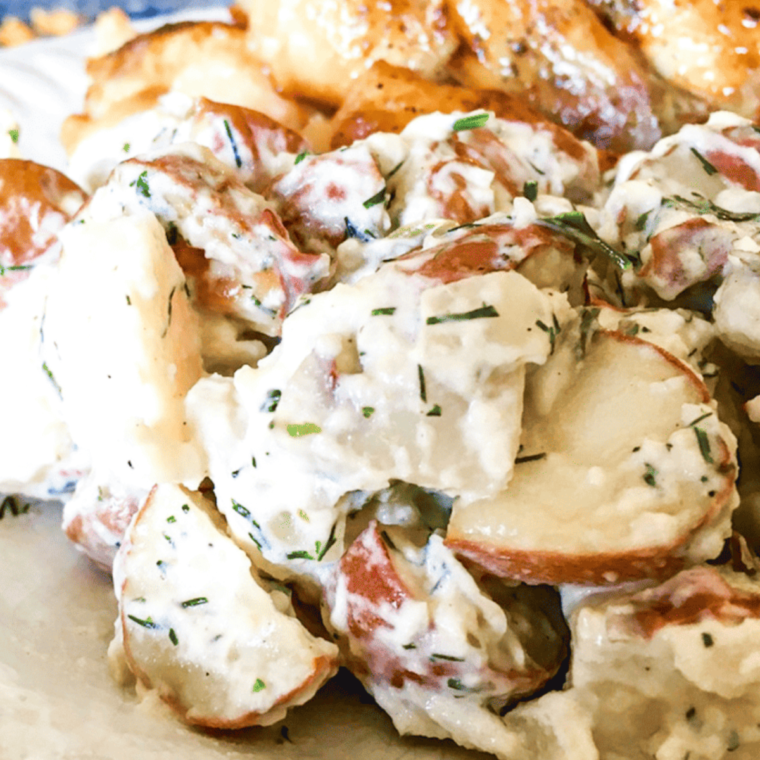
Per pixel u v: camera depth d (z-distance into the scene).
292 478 0.26
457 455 0.25
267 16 0.34
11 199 0.31
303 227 0.29
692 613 0.24
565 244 0.26
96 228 0.27
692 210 0.28
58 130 0.37
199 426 0.26
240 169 0.30
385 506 0.26
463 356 0.25
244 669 0.25
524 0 0.32
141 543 0.26
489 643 0.25
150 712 0.25
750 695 0.24
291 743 0.25
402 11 0.33
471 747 0.25
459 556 0.25
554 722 0.25
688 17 0.31
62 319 0.27
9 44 0.45
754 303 0.27
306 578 0.26
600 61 0.32
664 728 0.24
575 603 0.25
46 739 0.23
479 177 0.29
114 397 0.27
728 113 0.30
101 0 0.45
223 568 0.26
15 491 0.30
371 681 0.26
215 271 0.28
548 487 0.25
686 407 0.25
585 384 0.26
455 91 0.32
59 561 0.29
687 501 0.25
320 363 0.25
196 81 0.35
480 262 0.25
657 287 0.28
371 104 0.32
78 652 0.26
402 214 0.29
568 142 0.31
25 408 0.29
